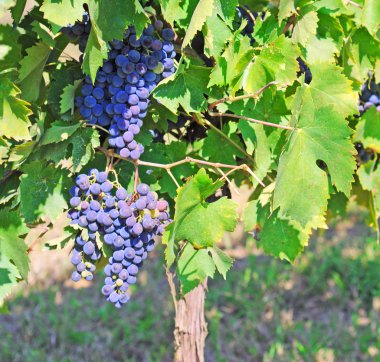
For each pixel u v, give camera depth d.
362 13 1.16
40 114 1.08
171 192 1.17
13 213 1.08
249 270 3.30
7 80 1.01
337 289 3.24
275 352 2.72
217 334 2.83
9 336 2.86
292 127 1.08
